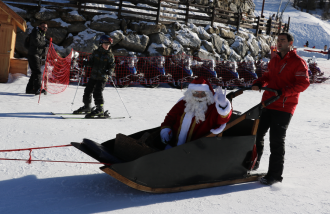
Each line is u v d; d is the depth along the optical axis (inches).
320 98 546.3
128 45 551.8
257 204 110.9
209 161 121.0
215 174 125.0
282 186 131.7
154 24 577.0
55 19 517.0
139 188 108.7
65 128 213.5
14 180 120.0
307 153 192.5
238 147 127.7
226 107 115.1
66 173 132.9
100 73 260.1
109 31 540.7
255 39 778.2
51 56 433.4
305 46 2268.7
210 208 105.1
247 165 134.6
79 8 536.7
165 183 113.8
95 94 261.4
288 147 206.2
